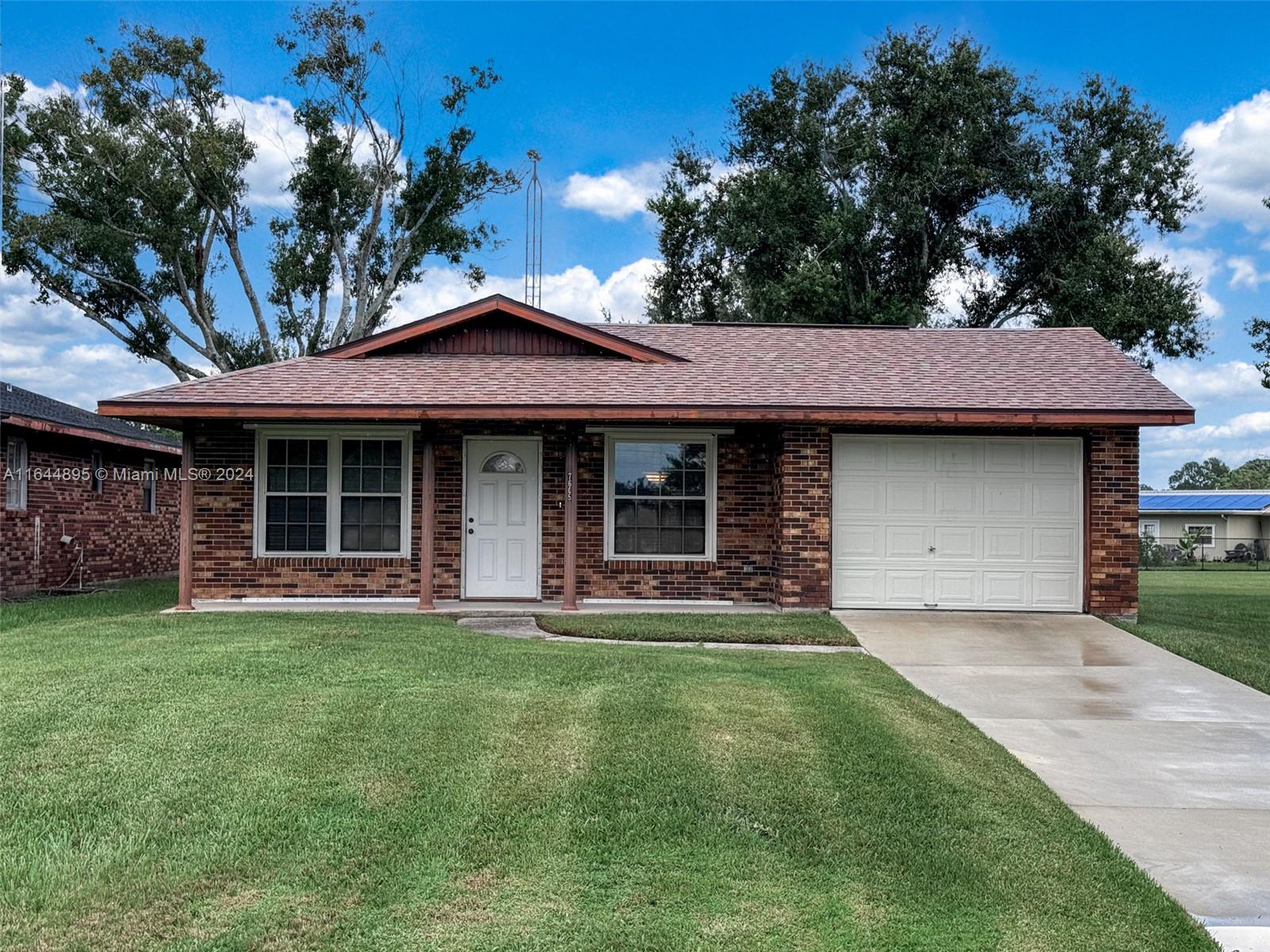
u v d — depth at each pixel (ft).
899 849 16.60
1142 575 104.94
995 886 15.43
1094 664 33.01
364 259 101.50
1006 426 41.57
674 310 109.29
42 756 19.58
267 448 44.39
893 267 100.89
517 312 47.06
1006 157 96.89
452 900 14.58
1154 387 42.47
